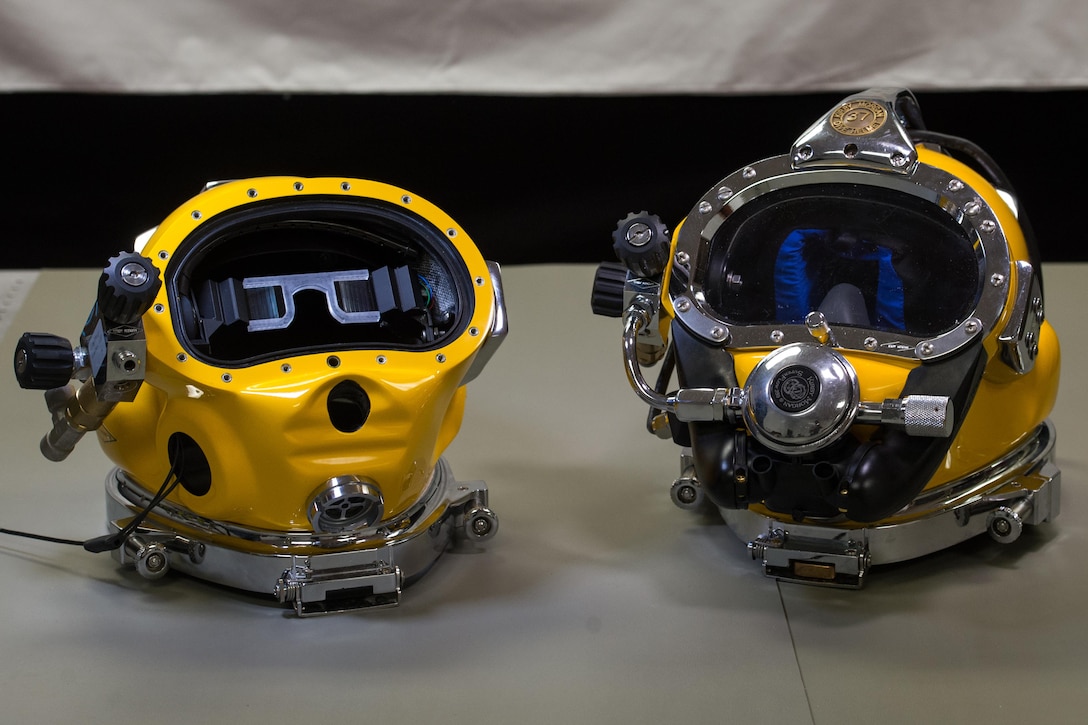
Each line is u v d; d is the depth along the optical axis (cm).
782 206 183
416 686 160
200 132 346
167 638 170
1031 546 192
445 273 181
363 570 175
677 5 325
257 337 174
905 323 176
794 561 181
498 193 357
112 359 158
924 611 176
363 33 325
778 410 160
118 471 192
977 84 326
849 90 329
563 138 352
